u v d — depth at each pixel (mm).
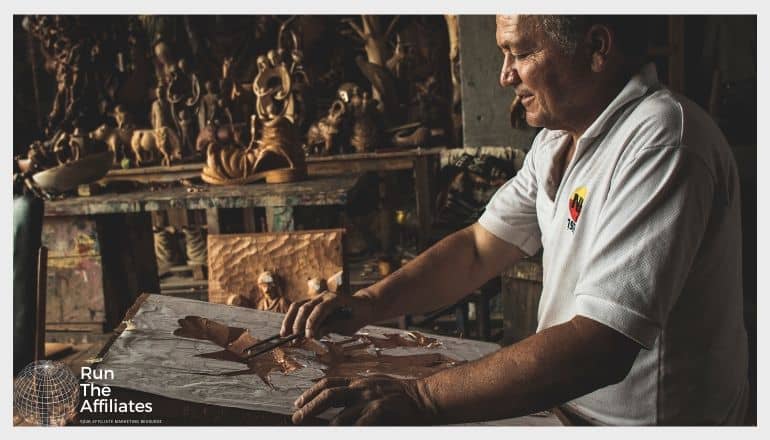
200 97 5262
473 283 1641
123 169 5027
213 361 1378
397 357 1478
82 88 5277
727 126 4426
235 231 5219
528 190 1573
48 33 5246
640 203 1127
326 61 5398
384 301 1532
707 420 1257
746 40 4438
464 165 4301
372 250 5293
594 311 1104
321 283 2076
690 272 1216
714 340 1243
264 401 1215
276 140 3598
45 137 5445
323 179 3648
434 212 4980
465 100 4250
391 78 5184
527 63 1269
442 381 1116
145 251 3943
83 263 3574
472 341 1577
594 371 1090
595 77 1257
